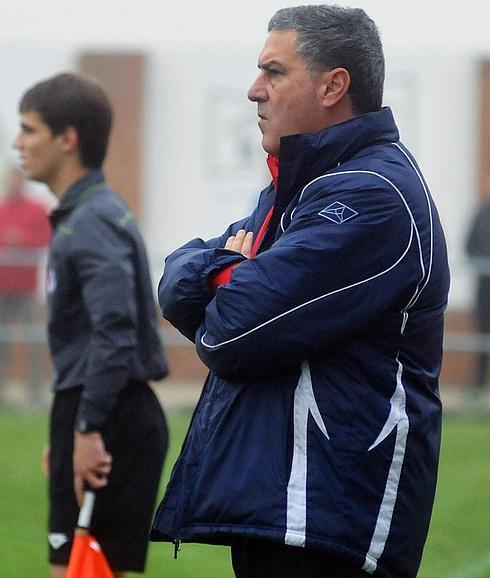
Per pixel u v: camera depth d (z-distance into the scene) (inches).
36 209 1688.0
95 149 686.5
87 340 669.3
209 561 973.2
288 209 494.3
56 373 679.7
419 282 479.5
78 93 682.2
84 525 646.5
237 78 1971.0
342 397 473.7
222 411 485.1
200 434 493.7
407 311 481.4
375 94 501.4
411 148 1959.9
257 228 525.0
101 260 658.8
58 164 685.9
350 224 471.2
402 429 475.2
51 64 1972.2
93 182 682.8
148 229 1983.3
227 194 1980.8
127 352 657.6
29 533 1035.9
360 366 475.8
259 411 478.3
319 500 467.5
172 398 1759.4
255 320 470.3
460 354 1770.4
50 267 681.0
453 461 1336.1
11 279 1675.7
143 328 683.4
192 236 1985.7
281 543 469.4
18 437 1441.9
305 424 472.7
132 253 674.8
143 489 682.8
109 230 667.4
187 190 1980.8
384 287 471.8
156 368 685.3
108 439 677.9
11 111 1948.8
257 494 469.4
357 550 470.9
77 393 671.1
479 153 1946.4
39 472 1259.2
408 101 1957.4
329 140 487.5
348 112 498.6
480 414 1694.1
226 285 478.0
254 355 472.1
